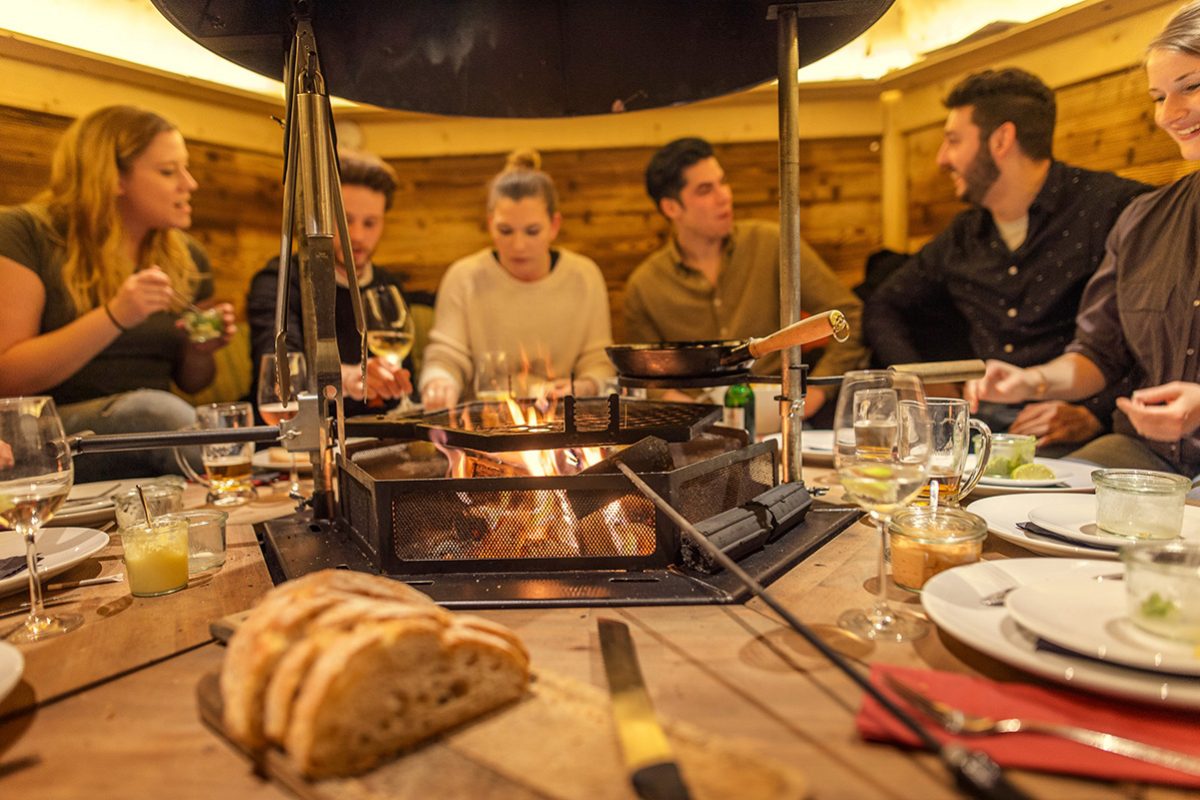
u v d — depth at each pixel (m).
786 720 0.67
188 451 1.94
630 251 3.30
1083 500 1.25
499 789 0.57
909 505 1.25
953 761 0.56
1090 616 0.79
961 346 2.79
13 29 2.44
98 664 0.83
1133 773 0.56
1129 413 2.30
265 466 1.86
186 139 2.87
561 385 2.18
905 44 2.87
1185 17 2.05
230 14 1.29
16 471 0.89
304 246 1.44
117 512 1.16
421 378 3.02
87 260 2.64
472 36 1.49
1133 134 2.23
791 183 1.36
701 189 3.11
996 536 1.16
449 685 0.65
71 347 2.59
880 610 0.90
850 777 0.58
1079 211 2.39
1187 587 0.70
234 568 1.16
